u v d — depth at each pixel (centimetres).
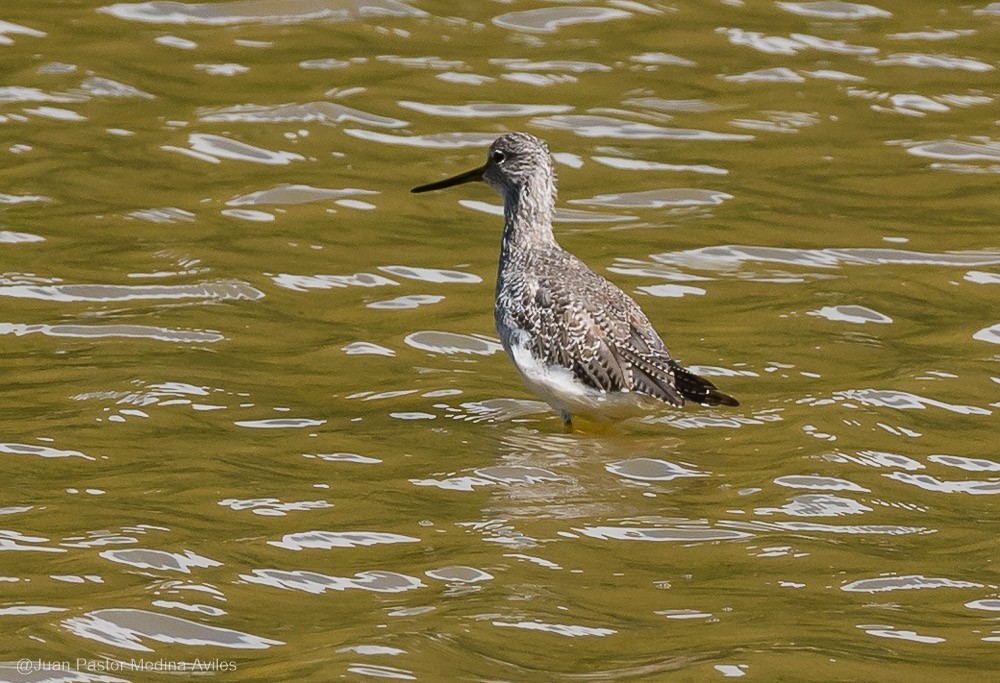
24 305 1603
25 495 1193
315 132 2122
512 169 1534
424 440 1335
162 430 1330
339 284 1697
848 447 1316
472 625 1009
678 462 1300
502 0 2589
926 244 1816
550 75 2322
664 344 1492
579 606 1042
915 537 1161
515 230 1519
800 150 2103
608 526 1173
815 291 1680
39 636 983
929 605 1050
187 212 1869
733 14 2564
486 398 1439
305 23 2486
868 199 1952
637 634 1003
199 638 989
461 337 1574
